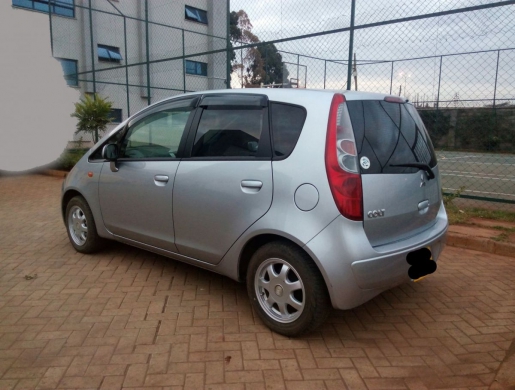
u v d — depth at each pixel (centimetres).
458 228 559
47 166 1231
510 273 442
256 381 262
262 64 900
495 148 1209
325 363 282
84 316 341
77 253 495
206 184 342
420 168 329
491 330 329
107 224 445
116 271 439
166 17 2298
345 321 342
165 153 385
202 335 314
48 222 646
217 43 2311
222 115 352
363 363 283
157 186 380
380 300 382
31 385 255
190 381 261
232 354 290
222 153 341
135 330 320
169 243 382
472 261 477
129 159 414
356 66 750
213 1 2378
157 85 2153
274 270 313
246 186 316
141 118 419
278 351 295
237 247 328
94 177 448
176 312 350
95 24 2083
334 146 282
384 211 291
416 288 407
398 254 293
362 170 283
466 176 1271
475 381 264
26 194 896
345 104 299
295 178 292
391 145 312
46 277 422
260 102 330
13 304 362
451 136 1186
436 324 338
